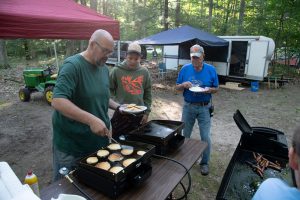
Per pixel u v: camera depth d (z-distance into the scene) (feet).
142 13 73.05
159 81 36.01
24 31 9.90
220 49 35.35
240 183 7.52
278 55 47.91
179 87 11.22
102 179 4.64
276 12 42.27
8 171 3.99
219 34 62.75
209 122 11.25
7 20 9.37
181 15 64.39
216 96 28.81
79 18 11.78
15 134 16.11
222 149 14.44
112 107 7.82
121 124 7.88
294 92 31.63
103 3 76.33
